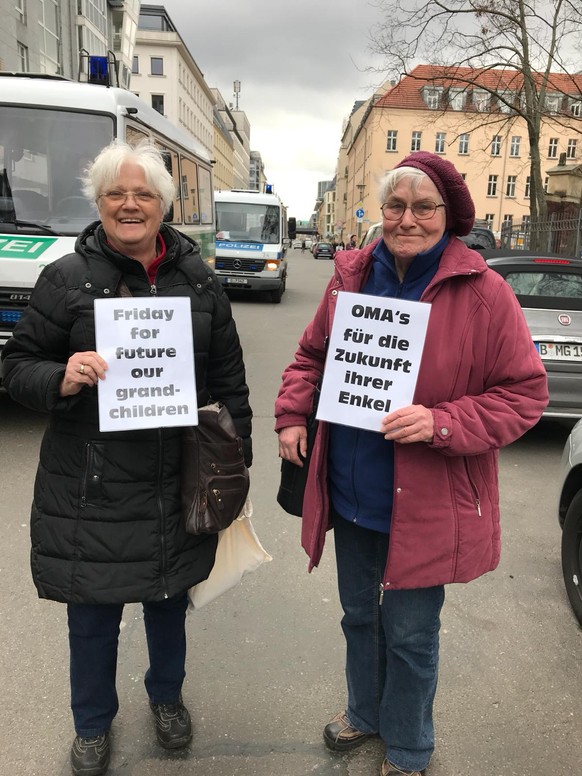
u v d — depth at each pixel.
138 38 59.94
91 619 2.05
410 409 1.76
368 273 2.02
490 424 1.76
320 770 2.20
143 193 1.84
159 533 1.99
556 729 2.40
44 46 22.28
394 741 2.11
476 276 1.81
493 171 53.00
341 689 2.60
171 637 2.21
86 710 2.15
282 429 2.19
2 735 2.32
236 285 16.11
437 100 18.14
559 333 5.29
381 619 2.17
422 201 1.77
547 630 3.03
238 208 16.17
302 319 13.59
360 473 1.99
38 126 5.74
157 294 1.96
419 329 1.80
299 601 3.23
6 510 4.21
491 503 1.95
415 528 1.86
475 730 2.39
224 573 2.33
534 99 16.19
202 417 1.97
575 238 13.81
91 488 1.93
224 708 2.48
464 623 3.07
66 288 1.89
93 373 1.80
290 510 2.25
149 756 2.25
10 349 1.98
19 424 6.09
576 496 3.12
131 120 6.25
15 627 2.96
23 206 5.62
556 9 15.28
